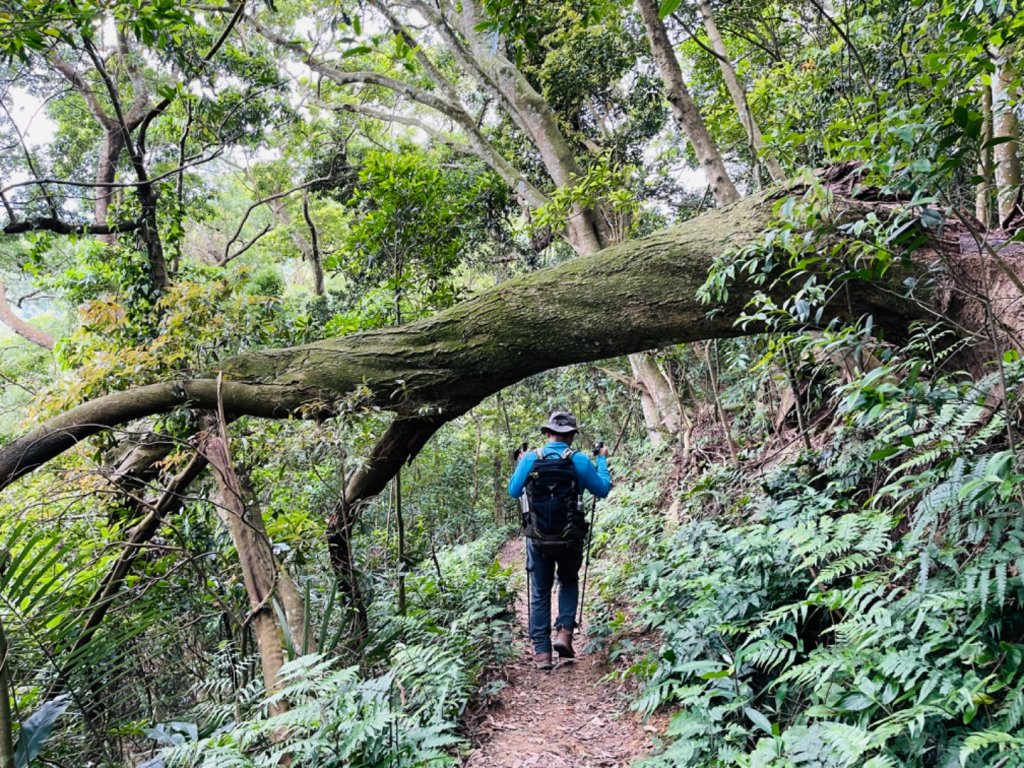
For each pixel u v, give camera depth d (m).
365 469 4.51
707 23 6.76
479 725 3.72
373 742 2.52
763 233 3.00
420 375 4.13
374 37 4.38
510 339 4.00
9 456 3.73
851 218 3.03
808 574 3.13
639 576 4.38
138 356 4.22
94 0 3.60
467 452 15.14
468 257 10.21
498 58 8.53
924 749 2.00
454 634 4.21
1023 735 1.75
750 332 3.73
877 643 2.38
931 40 3.89
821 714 2.25
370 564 5.26
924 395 2.04
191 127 7.15
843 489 3.49
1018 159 3.80
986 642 2.08
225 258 8.84
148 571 4.61
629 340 3.89
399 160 6.48
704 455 6.57
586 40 9.74
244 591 4.50
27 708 3.10
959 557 2.38
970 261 3.03
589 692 4.04
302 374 4.20
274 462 4.29
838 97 5.38
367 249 6.76
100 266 8.40
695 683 3.08
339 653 3.79
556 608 6.36
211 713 3.45
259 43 9.77
